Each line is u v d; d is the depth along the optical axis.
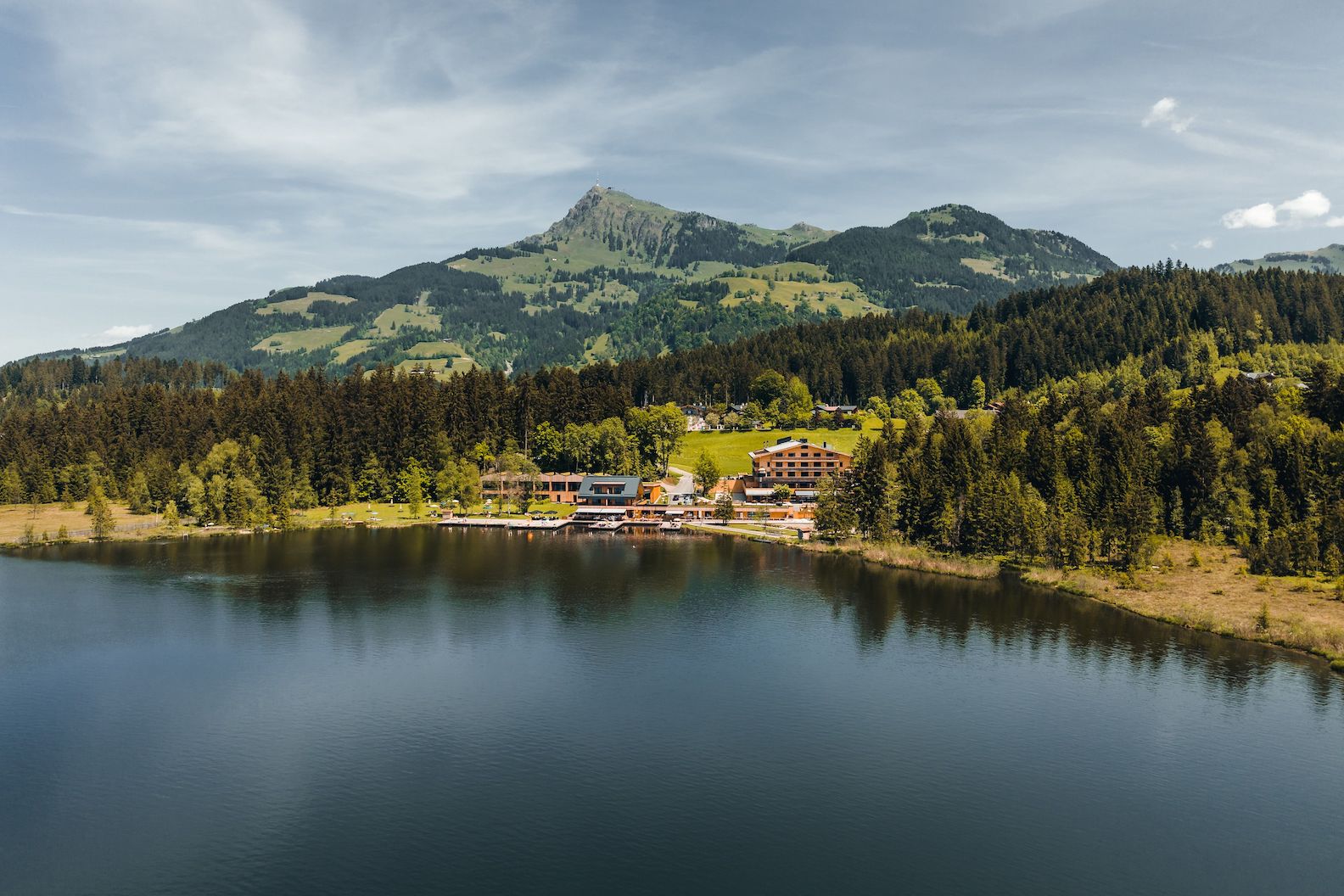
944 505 175.50
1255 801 73.19
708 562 175.25
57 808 71.25
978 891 60.81
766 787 75.31
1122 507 155.00
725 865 63.56
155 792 73.69
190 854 64.81
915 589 147.75
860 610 132.88
